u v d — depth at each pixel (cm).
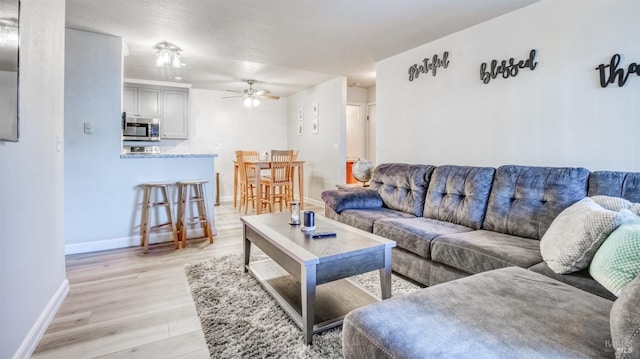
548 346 96
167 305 216
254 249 338
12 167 147
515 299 126
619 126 222
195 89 665
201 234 391
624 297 96
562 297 128
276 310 208
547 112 261
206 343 174
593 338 101
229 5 278
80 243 331
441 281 226
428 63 364
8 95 137
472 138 319
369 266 193
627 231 133
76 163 329
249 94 586
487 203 260
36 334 172
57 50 212
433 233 240
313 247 188
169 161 372
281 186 577
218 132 690
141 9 284
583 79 239
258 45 378
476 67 314
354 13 292
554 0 254
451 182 291
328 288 232
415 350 97
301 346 171
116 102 345
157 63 396
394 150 415
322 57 427
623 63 219
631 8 215
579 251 150
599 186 204
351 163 669
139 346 172
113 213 346
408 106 393
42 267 184
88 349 169
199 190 365
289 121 748
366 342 109
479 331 104
